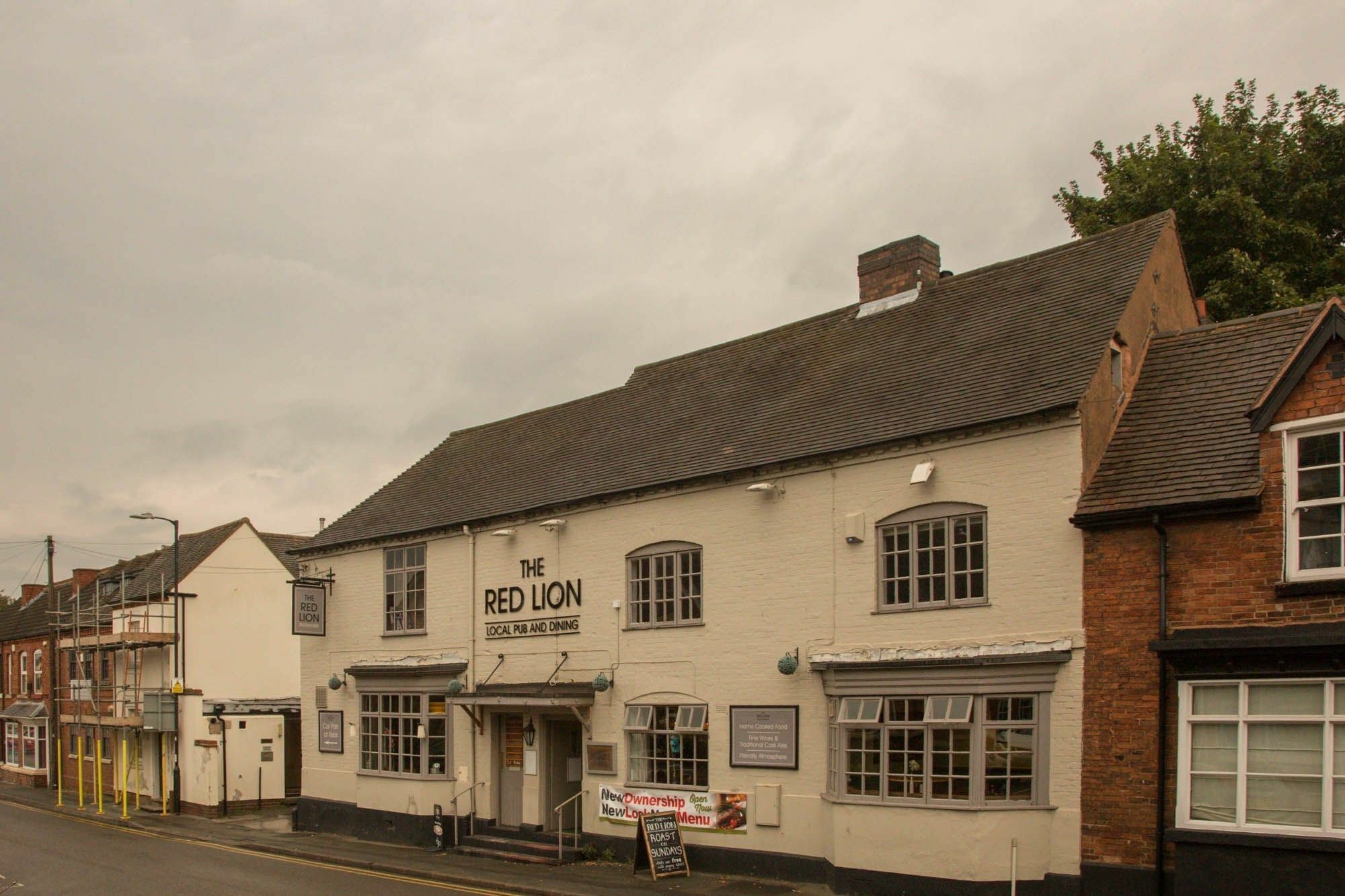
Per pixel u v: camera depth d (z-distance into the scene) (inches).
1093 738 545.0
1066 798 550.3
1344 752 472.4
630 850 756.0
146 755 1418.6
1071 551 563.8
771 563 697.0
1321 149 1018.1
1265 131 1063.0
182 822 1141.1
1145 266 665.0
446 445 1125.7
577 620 818.2
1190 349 629.6
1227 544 516.4
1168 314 695.7
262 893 674.8
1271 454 509.4
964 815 573.6
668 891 647.1
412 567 973.2
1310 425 497.7
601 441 904.9
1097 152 1139.3
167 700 1266.0
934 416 631.8
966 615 599.2
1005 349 664.4
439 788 906.1
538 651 845.2
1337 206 1010.7
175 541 1309.1
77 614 1451.8
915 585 625.3
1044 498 577.0
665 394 922.7
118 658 1510.8
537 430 1019.3
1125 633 541.3
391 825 935.7
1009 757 574.9
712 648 723.4
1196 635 511.5
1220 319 933.8
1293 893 472.1
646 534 776.9
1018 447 590.6
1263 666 492.4
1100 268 693.9
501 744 882.1
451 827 887.7
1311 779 479.8
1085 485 568.7
